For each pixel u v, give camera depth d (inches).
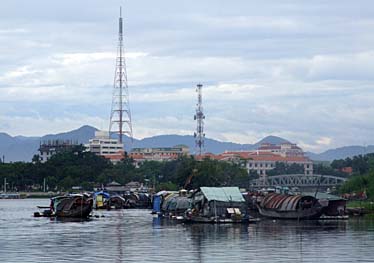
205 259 4018.2
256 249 4488.2
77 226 6707.7
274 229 6117.1
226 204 7165.4
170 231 5949.8
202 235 5516.7
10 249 4598.9
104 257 4143.7
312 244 4773.6
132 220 7677.2
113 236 5502.0
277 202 7790.4
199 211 7258.9
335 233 5649.6
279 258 4047.7
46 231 6077.8
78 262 3941.9
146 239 5211.6
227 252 4340.6
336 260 3969.0
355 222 7057.1
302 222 7116.1
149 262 3917.3
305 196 7578.7
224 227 6402.6
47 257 4165.8
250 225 6673.2
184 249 4512.8
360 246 4645.7
